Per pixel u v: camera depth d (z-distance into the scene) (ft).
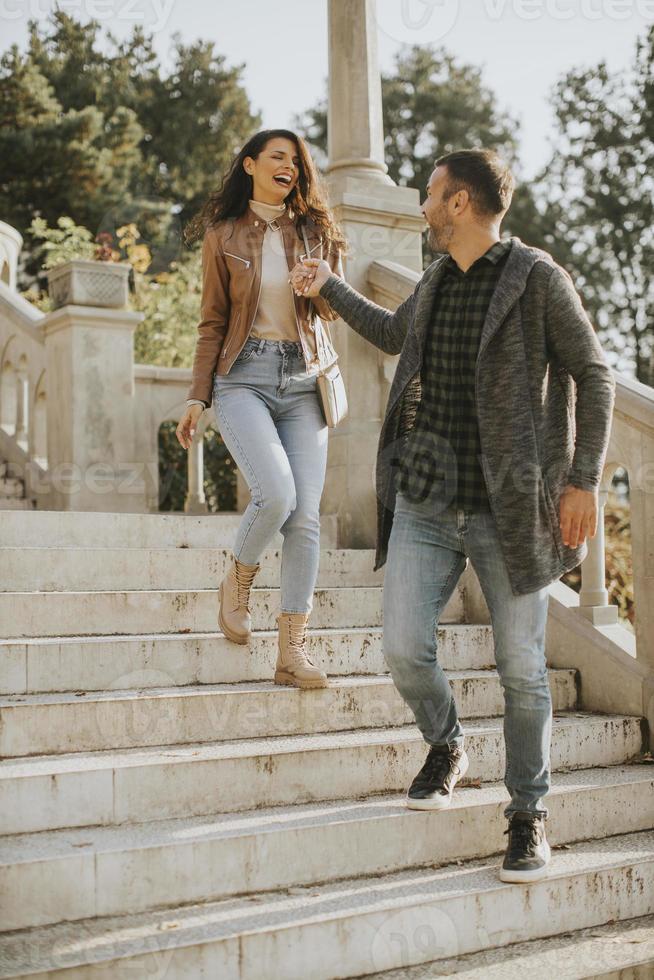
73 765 8.77
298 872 8.60
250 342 10.49
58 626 10.93
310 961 7.72
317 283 10.21
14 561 11.59
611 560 21.98
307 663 10.65
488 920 8.55
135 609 11.32
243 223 10.65
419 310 9.11
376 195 14.89
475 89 79.92
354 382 14.66
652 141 66.23
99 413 18.74
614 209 66.59
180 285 26.78
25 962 6.95
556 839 9.94
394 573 9.04
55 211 60.03
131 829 8.55
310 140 78.59
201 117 72.43
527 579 8.58
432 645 9.10
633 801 10.59
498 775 10.64
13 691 9.86
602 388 8.59
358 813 9.16
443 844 9.31
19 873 7.55
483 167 8.77
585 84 67.41
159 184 69.00
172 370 20.74
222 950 7.36
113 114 65.82
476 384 8.65
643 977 8.31
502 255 8.84
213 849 8.25
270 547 13.42
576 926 9.05
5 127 60.64
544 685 8.89
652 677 11.90
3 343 22.00
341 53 15.20
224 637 10.94
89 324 18.69
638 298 65.87
